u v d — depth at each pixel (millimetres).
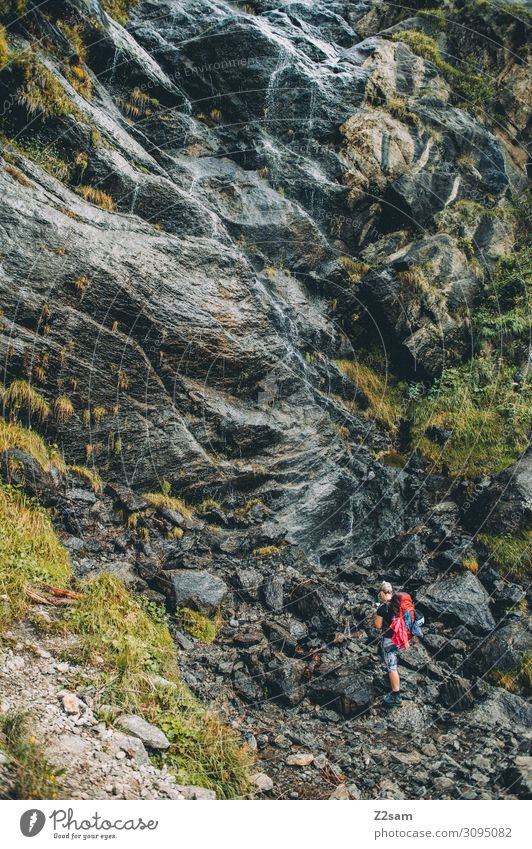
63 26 8438
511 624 6906
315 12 12562
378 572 7879
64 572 6090
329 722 5844
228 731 5359
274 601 6945
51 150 7895
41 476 6637
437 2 12555
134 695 5117
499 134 12289
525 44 12328
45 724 4434
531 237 11219
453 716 6047
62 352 7168
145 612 6211
